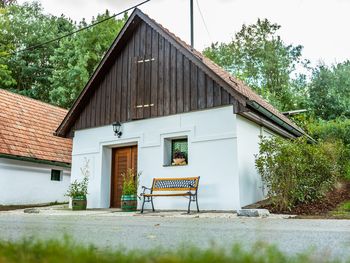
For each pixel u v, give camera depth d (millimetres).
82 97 14266
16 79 35844
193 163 11367
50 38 37094
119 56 14055
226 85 10875
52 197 18359
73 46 32406
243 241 4160
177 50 12453
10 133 17172
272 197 10008
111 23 32250
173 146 12422
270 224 6492
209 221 7348
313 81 29656
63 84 31359
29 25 37000
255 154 11219
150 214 9977
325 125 20672
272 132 13711
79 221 7699
